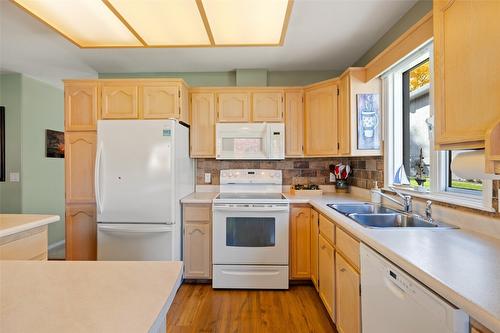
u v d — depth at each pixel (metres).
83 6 1.55
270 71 3.10
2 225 1.39
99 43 1.98
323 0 1.80
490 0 0.83
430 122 1.67
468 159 0.99
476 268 0.86
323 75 3.10
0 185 3.34
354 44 2.43
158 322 0.63
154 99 2.56
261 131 2.74
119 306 0.68
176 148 2.40
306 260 2.49
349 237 1.52
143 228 2.30
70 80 2.53
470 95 0.92
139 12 1.59
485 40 0.85
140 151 2.31
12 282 0.82
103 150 2.31
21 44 2.45
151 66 2.97
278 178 3.04
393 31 2.12
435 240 1.17
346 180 2.96
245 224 2.45
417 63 1.91
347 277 1.54
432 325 0.80
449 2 1.02
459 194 1.50
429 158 1.74
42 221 1.52
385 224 1.82
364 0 1.80
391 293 1.04
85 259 2.50
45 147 3.65
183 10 1.58
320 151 2.62
